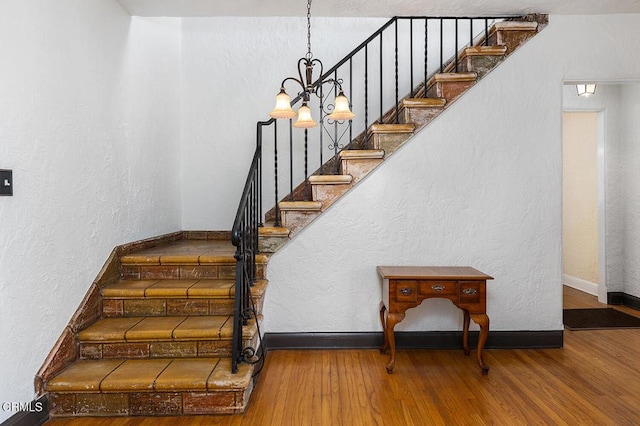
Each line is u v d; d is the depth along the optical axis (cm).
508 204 303
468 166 303
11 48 187
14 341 187
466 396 228
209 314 268
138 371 221
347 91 407
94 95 258
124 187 299
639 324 365
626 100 440
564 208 546
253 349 233
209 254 305
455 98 302
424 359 284
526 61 302
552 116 302
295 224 303
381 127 300
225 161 411
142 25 328
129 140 306
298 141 410
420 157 302
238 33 409
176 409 211
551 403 220
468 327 292
